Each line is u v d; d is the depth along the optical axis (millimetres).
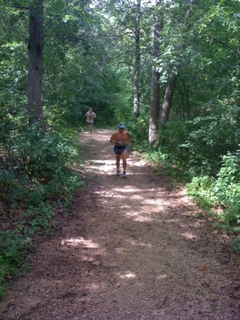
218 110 10258
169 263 5273
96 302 4262
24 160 8367
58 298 4316
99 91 28484
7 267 4809
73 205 7688
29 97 10680
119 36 16750
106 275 4891
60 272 4922
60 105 15555
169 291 4523
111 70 27344
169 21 11594
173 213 7477
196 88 13688
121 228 6609
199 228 6645
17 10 9906
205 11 10188
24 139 8320
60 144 9477
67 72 16000
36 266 5051
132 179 10250
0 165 7918
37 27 10516
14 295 4344
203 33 9844
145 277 4859
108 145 16797
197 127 11617
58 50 13453
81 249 5656
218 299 4348
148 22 14695
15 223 6211
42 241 5844
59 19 11062
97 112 31734
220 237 6176
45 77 15000
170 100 13914
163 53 10766
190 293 4480
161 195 8758
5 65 12531
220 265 5199
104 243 5918
